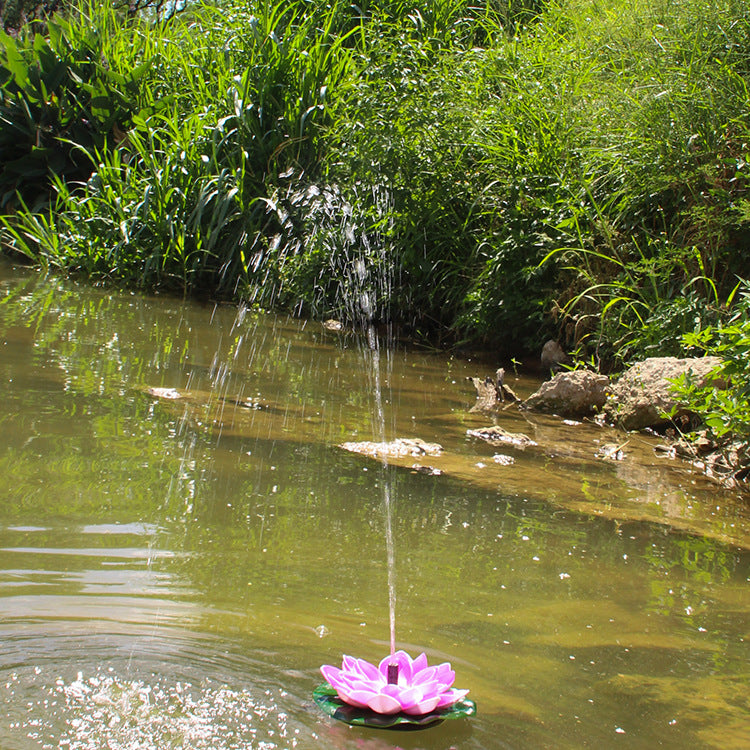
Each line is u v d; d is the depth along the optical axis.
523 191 6.10
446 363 5.83
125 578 2.03
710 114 5.59
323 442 3.59
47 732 1.37
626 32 7.18
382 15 8.38
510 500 3.10
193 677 1.58
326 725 1.47
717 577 2.49
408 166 6.54
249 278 7.34
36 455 2.96
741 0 6.21
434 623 1.97
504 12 9.16
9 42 8.65
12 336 4.98
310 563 2.26
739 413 3.68
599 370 5.29
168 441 3.31
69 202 8.07
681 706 1.67
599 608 2.17
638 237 5.72
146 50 9.26
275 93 8.15
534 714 1.59
